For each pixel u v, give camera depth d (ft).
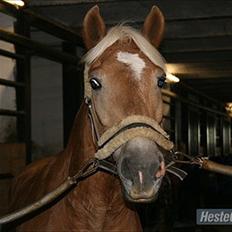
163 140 7.63
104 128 7.82
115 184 8.39
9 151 15.07
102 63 7.88
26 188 11.30
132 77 7.67
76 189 8.60
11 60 17.10
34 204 8.20
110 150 7.57
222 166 9.01
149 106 7.64
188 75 36.52
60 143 25.70
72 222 8.67
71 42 20.98
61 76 25.61
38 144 26.02
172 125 35.70
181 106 40.42
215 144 56.13
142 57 7.88
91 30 8.81
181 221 33.45
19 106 16.51
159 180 7.27
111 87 7.68
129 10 19.53
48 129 25.89
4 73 17.25
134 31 8.29
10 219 8.16
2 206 14.53
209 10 19.12
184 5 19.26
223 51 27.61
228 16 19.13
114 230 8.67
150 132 7.38
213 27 22.48
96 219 8.51
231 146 70.90
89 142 8.58
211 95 53.36
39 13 18.63
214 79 39.58
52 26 18.72
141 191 7.01
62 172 9.36
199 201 34.12
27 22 16.69
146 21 9.17
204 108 47.60
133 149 7.20
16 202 11.67
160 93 7.97
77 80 22.85
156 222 29.07
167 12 19.40
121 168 7.32
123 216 8.73
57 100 25.73
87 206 8.50
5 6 15.34
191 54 29.55
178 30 22.81
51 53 18.24
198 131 46.16
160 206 28.71
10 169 15.11
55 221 8.90
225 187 33.35
